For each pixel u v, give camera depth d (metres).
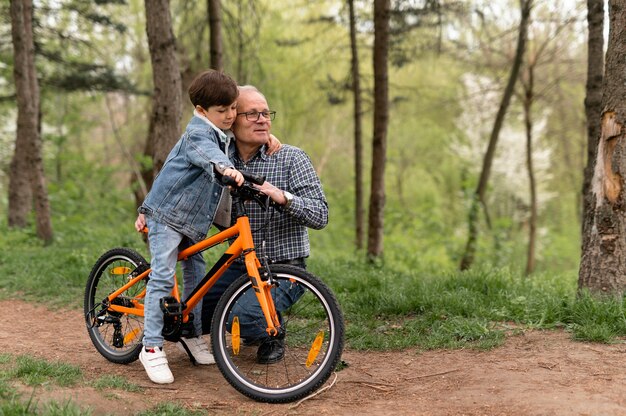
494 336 4.30
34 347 4.49
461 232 23.03
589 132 7.49
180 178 3.54
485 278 5.85
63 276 7.05
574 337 4.14
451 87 22.59
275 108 21.58
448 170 30.70
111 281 4.24
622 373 3.41
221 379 3.74
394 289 5.64
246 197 3.39
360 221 14.40
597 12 7.31
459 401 3.16
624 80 4.66
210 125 3.54
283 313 5.11
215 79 3.49
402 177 30.08
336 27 13.76
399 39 11.69
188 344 3.99
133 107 22.81
